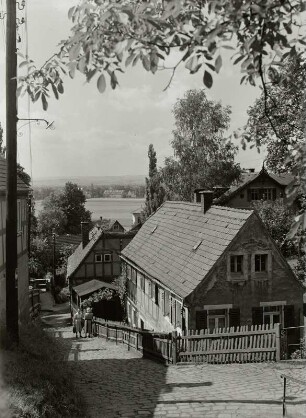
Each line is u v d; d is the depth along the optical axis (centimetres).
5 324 1447
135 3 539
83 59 529
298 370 1513
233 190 5466
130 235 4872
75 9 525
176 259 2641
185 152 5128
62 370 1220
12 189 1373
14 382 952
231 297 2252
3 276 1862
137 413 1048
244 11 507
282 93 1812
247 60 550
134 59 528
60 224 10000
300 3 534
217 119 5134
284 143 827
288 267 2305
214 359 1767
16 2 1373
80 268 4778
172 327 2427
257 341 1775
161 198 6334
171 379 1412
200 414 1034
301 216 580
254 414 1022
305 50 585
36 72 602
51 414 903
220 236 2383
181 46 535
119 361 1788
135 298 3362
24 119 1383
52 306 5291
